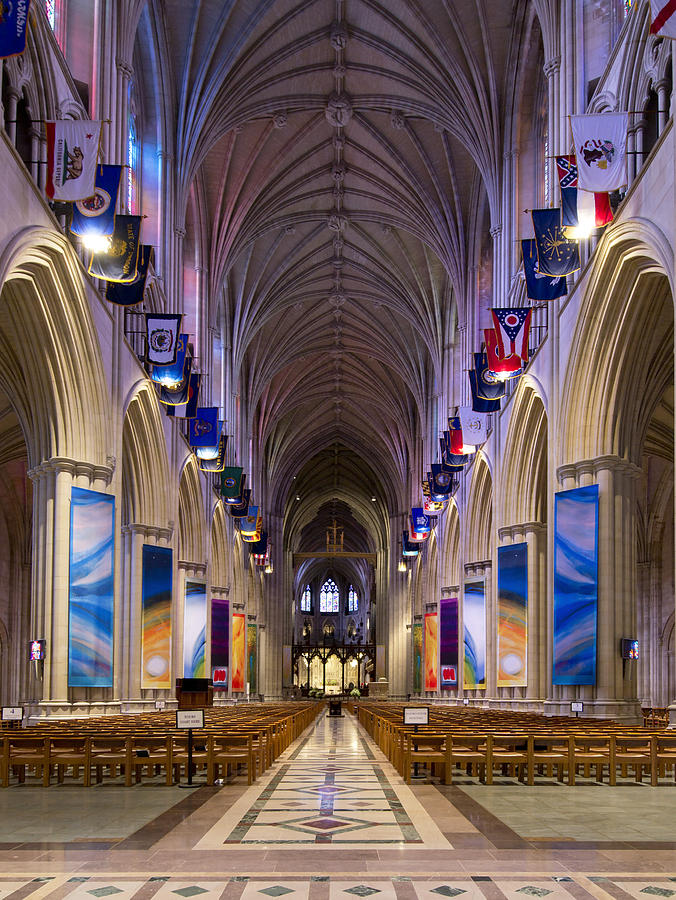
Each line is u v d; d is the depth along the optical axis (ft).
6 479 123.44
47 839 28.58
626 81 64.49
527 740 44.06
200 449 115.14
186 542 120.26
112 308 75.97
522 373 91.40
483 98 103.91
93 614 69.31
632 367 69.97
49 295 62.44
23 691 124.16
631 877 23.32
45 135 59.31
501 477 102.12
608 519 69.87
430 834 29.35
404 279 154.40
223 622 141.59
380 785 43.62
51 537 68.95
